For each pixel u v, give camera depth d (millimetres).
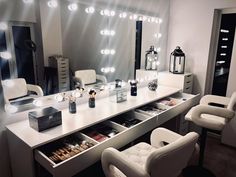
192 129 3102
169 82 2967
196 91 3061
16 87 1678
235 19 2656
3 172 1721
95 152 1430
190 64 3045
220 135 2928
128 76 2707
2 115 1616
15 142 1498
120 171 1360
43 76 1853
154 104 2434
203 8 2789
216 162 2396
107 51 2377
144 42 2828
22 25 1663
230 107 1791
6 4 1553
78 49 2088
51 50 1878
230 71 2688
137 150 1630
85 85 2201
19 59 1683
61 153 1473
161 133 1613
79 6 1996
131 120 2088
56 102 1936
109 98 2309
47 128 1528
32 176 1411
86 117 1753
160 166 1112
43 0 1748
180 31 3068
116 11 2354
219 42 2883
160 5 2945
